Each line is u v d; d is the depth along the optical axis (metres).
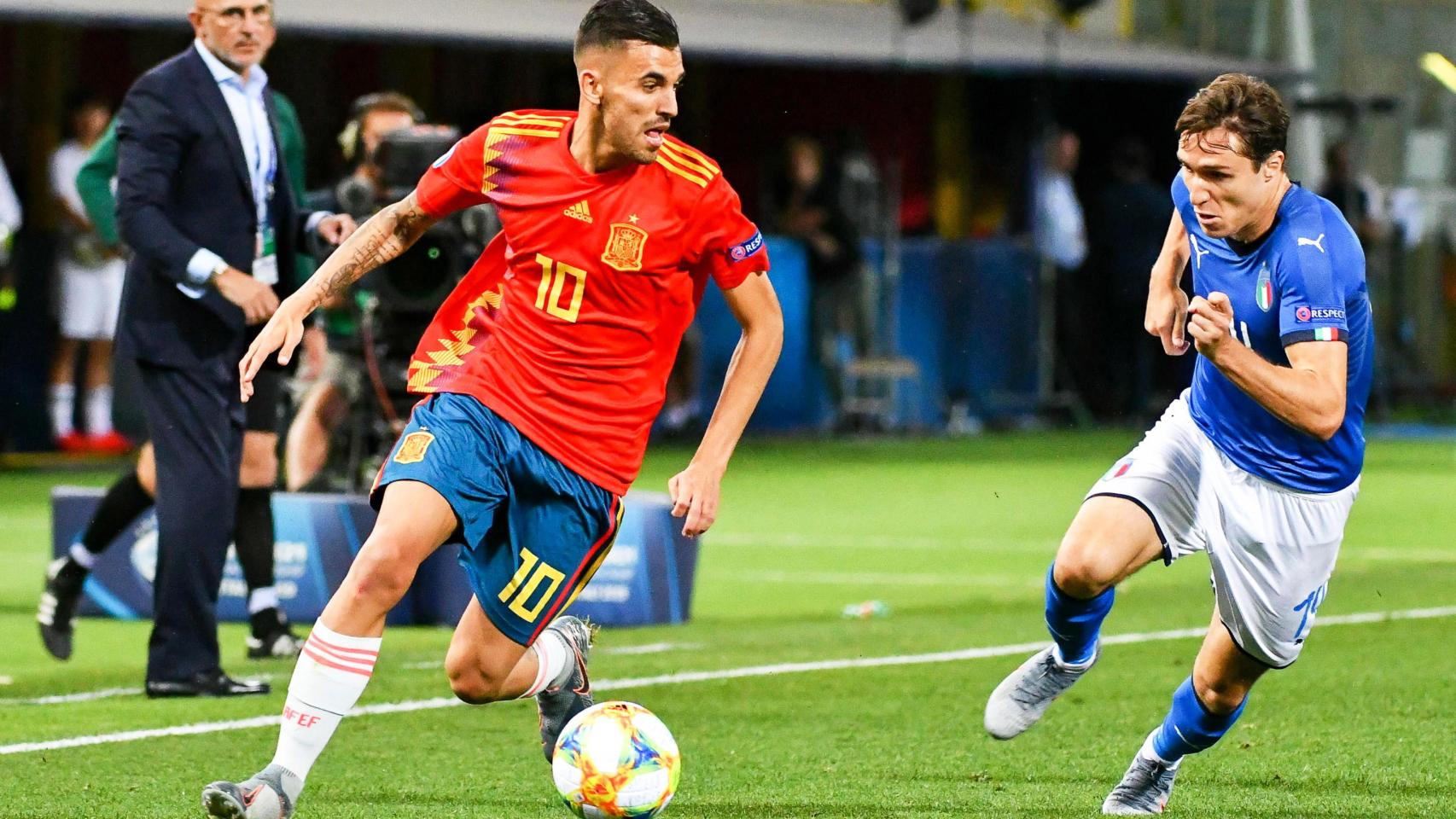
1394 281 73.62
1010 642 25.00
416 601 27.36
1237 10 73.25
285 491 29.62
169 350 20.81
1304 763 17.48
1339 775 16.94
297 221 21.95
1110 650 24.08
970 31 65.50
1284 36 73.00
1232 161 14.17
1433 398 74.62
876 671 22.77
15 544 36.66
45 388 52.75
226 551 21.41
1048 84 66.44
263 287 20.48
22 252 52.47
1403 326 74.25
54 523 27.69
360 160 26.39
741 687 21.69
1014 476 49.53
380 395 26.86
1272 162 14.24
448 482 14.21
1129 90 69.06
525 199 14.38
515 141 14.44
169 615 21.23
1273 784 16.62
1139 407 65.62
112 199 23.09
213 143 20.98
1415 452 56.53
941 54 59.69
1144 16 72.19
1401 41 79.69
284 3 49.84
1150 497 14.97
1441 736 18.62
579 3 57.88
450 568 27.17
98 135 50.81
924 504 43.59
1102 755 18.00
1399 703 20.34
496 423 14.52
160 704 20.83
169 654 21.30
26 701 21.06
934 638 25.45
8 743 18.58
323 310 29.22
